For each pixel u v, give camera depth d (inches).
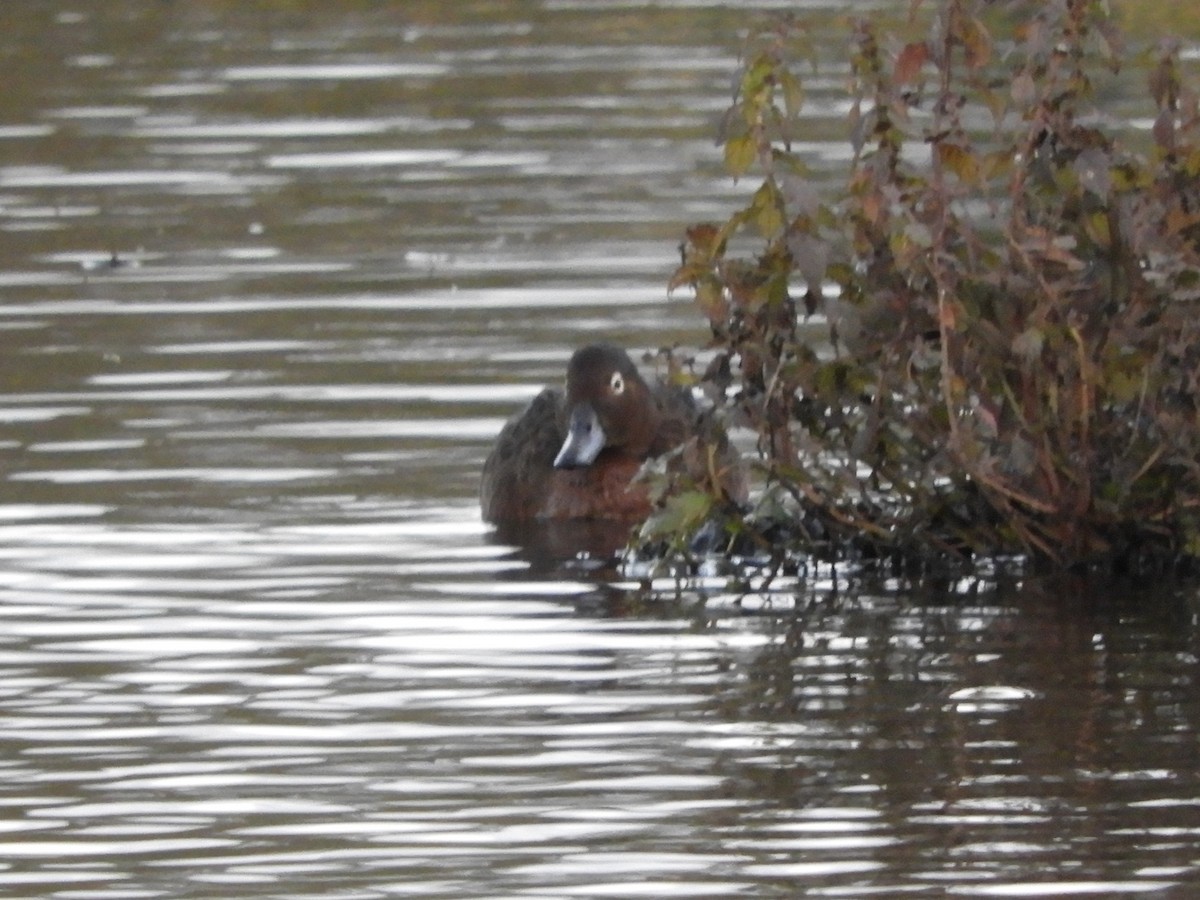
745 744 409.4
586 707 431.2
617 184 946.1
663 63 1197.7
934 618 486.3
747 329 514.6
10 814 382.6
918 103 508.4
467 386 678.5
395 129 1066.7
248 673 453.4
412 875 355.9
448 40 1284.4
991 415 497.7
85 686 446.3
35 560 530.0
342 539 550.3
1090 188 493.0
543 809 381.1
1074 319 501.4
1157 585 509.0
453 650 467.2
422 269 815.7
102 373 694.5
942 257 493.0
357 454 620.4
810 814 377.1
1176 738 408.2
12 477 596.1
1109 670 447.8
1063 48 501.0
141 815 381.4
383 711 430.9
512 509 580.1
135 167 1002.1
